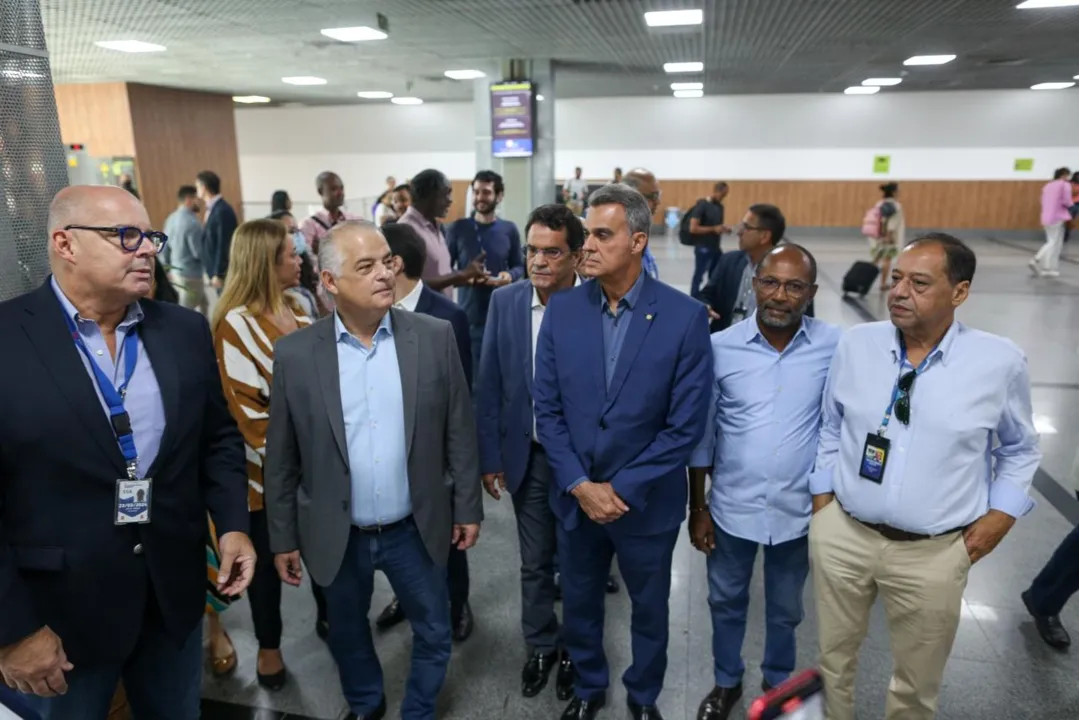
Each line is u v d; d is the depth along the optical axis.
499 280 3.99
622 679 2.29
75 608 1.42
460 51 8.12
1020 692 2.32
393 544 1.97
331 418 1.84
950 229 16.14
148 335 1.52
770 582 2.13
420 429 1.90
